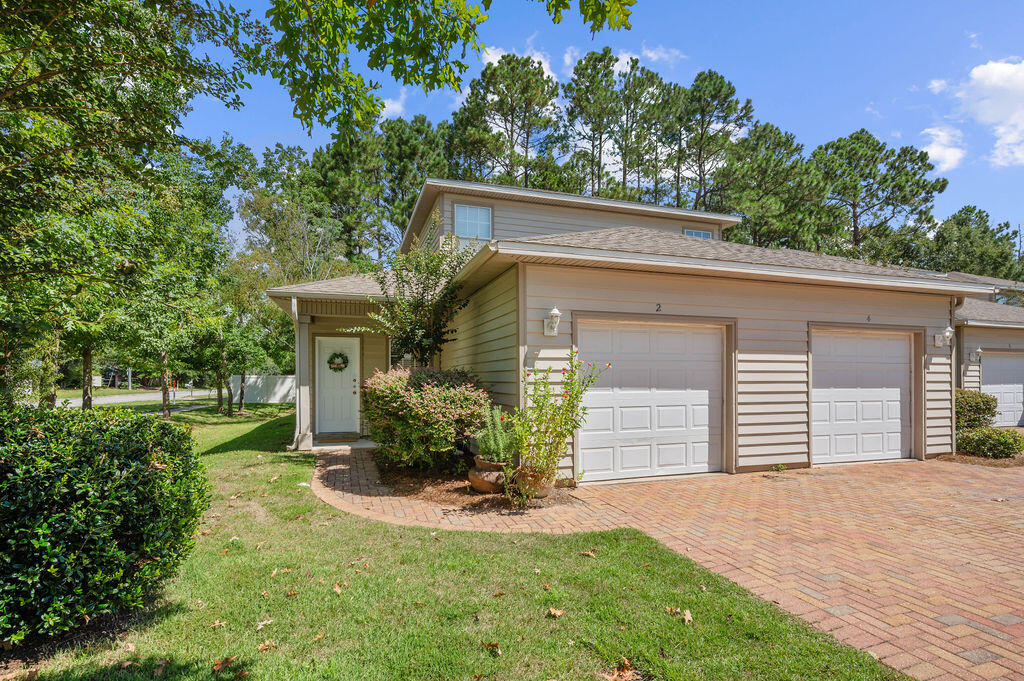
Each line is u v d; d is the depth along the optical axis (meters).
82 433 2.96
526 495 5.73
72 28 3.41
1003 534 4.70
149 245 5.80
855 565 3.93
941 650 2.71
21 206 4.11
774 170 22.31
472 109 23.27
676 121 23.47
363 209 25.44
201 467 3.57
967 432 9.44
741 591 3.43
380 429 7.20
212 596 3.33
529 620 3.04
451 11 3.04
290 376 25.17
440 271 8.78
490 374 7.86
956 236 28.44
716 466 7.57
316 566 3.86
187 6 3.32
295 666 2.56
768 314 7.80
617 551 4.20
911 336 8.91
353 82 3.39
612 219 13.71
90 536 2.72
